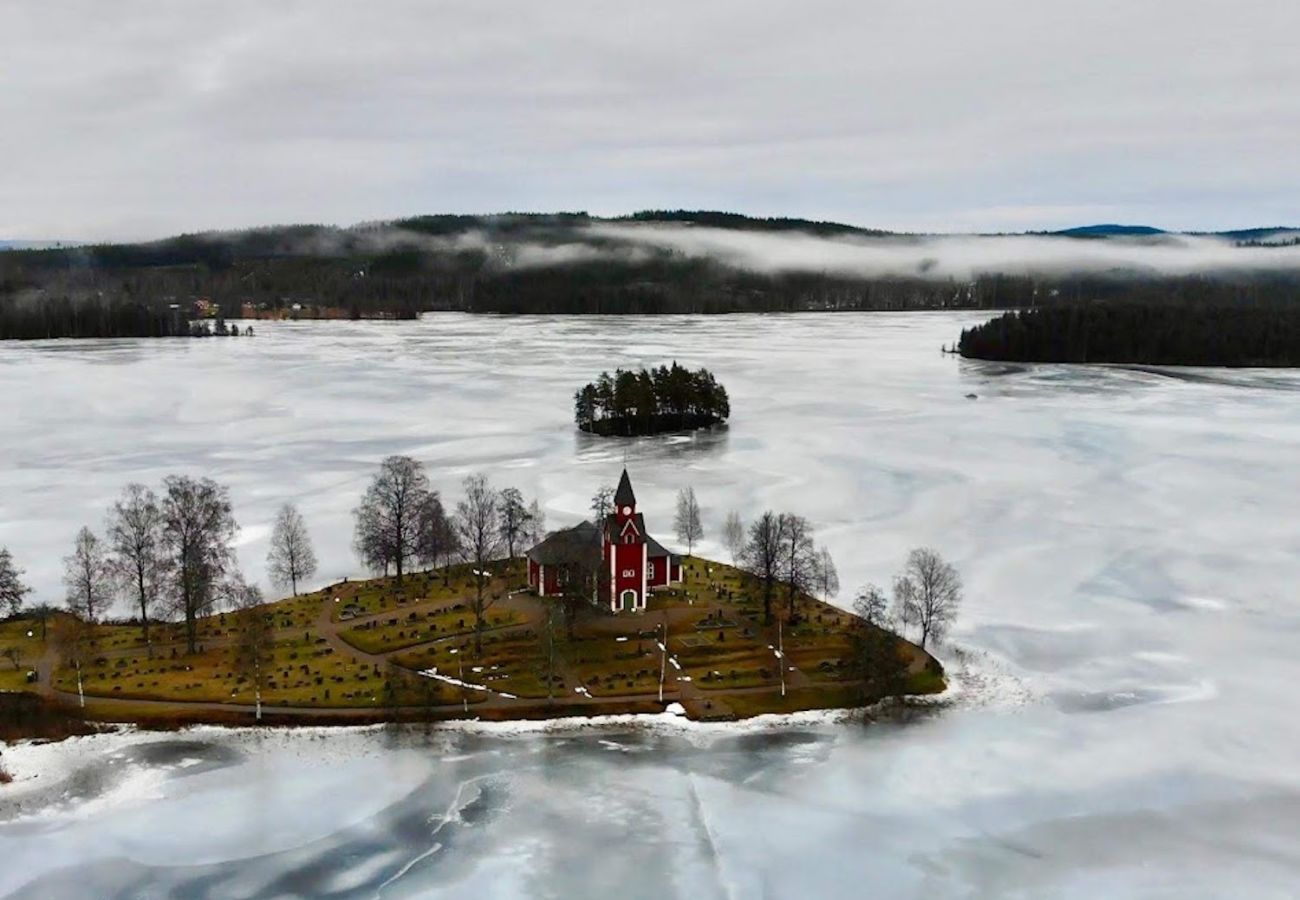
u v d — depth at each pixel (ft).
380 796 303.48
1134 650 408.05
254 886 263.90
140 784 308.81
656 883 265.34
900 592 425.69
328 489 653.30
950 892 263.29
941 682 375.86
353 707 351.87
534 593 451.12
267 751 326.85
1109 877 269.03
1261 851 279.69
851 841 283.38
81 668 380.58
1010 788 309.01
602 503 530.68
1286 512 597.93
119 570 433.07
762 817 294.46
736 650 396.37
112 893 260.83
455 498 622.13
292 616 428.15
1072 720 351.25
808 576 449.89
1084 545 538.47
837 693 366.63
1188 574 493.77
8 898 258.37
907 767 320.50
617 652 392.88
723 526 570.46
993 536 554.46
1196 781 313.53
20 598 438.81
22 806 297.12
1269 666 392.88
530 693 361.92
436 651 392.68
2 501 618.03
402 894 261.03
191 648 395.75
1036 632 425.69
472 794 305.12
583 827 288.92
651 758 325.21
